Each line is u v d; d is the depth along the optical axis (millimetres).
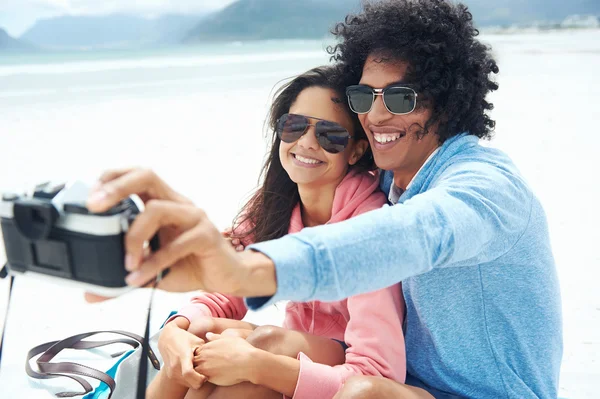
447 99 2125
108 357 3207
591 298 4113
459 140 2135
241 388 2076
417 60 2105
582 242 5191
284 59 32219
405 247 1500
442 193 1710
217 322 2455
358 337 2125
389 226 1509
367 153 2643
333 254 1428
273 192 2715
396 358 2094
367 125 2289
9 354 3266
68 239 1271
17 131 10805
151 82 19969
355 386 1839
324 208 2631
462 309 1980
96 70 24828
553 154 8797
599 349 3441
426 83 2084
